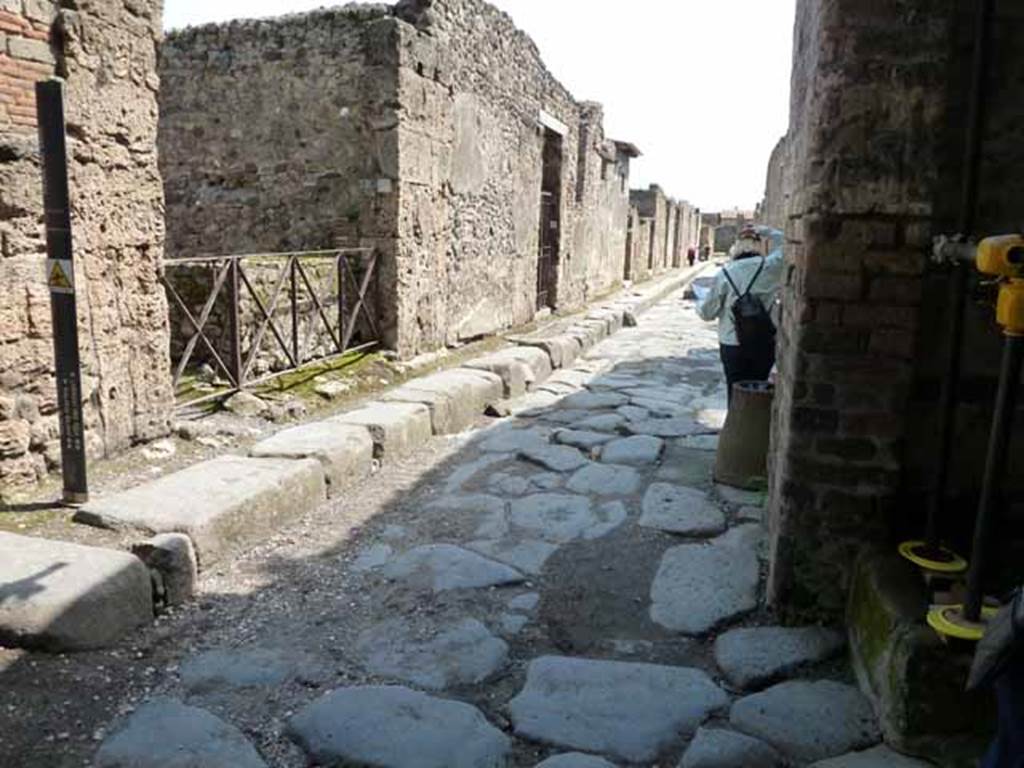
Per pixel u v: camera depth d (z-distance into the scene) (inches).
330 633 119.7
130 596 116.3
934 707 89.1
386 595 132.7
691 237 1502.2
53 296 139.1
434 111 312.8
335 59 293.3
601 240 690.8
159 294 185.9
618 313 516.7
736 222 1893.5
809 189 109.6
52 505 145.1
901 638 91.7
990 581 105.2
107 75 165.0
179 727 94.2
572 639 120.3
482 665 111.3
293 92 302.4
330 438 189.2
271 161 310.3
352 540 155.9
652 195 1011.9
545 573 142.4
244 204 317.1
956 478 114.2
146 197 179.0
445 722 96.7
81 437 143.8
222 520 141.6
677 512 170.4
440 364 313.9
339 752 91.4
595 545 154.6
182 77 319.9
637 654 116.0
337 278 276.5
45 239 151.6
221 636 118.2
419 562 145.0
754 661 110.3
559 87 498.0
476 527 163.5
